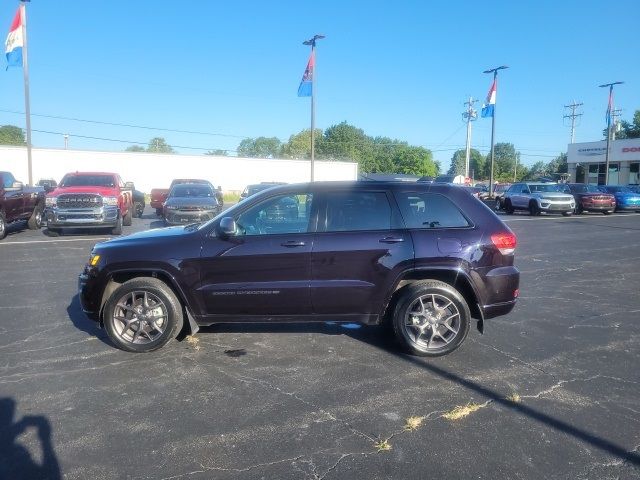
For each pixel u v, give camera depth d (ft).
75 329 20.44
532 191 87.81
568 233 56.75
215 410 13.61
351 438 12.19
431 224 17.74
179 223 56.59
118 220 51.34
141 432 12.46
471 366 16.74
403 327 17.47
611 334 20.22
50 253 40.16
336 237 17.39
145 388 14.97
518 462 11.19
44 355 17.57
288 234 17.52
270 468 10.98
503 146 404.16
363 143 332.19
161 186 156.66
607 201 86.89
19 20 81.30
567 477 10.66
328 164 182.80
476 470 10.89
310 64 97.25
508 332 20.42
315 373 16.08
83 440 12.09
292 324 21.02
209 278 17.48
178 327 17.94
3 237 48.65
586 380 15.65
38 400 14.16
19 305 24.12
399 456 11.41
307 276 17.38
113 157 149.18
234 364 16.80
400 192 18.01
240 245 17.39
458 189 18.30
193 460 11.28
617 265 36.04
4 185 50.39
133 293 17.78
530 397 14.44
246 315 17.78
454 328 17.46
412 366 16.71
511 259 17.84
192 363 16.87
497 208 99.14
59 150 141.90
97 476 10.69
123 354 17.67
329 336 19.57
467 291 17.93
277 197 17.95
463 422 12.98
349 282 17.35
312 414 13.38
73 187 51.42
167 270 17.47
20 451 11.60
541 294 27.12
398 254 17.24
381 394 14.60
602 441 12.10
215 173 164.66
